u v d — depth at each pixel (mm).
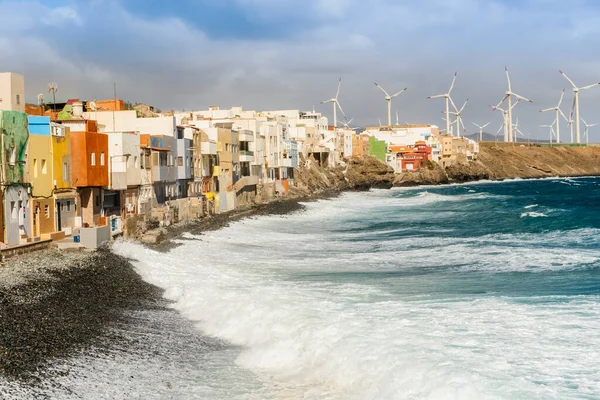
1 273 35312
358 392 21625
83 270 38938
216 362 25719
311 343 26047
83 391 22000
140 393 22312
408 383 21297
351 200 150250
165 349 27281
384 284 39875
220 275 44000
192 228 70812
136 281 39531
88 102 95625
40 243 43688
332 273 45188
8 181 41938
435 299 34344
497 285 38594
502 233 70625
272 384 23109
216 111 152250
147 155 70062
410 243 63031
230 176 105250
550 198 145375
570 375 21688
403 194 177250
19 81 57156
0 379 21797
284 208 110000
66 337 27172
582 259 47562
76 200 53062
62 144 50719
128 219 56562
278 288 38781
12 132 42844
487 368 22391
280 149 140875
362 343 25312
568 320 28672
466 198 151750
